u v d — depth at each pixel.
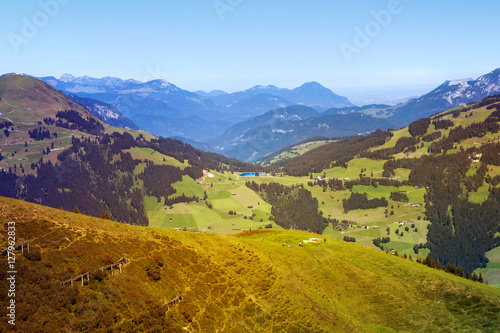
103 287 54.00
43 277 49.25
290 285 81.62
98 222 71.31
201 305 64.12
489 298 82.69
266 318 68.50
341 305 80.75
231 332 61.56
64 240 58.91
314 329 69.38
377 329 73.62
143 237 74.69
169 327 55.12
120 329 49.44
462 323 74.75
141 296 57.28
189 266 73.19
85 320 47.47
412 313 79.00
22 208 62.28
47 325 44.06
